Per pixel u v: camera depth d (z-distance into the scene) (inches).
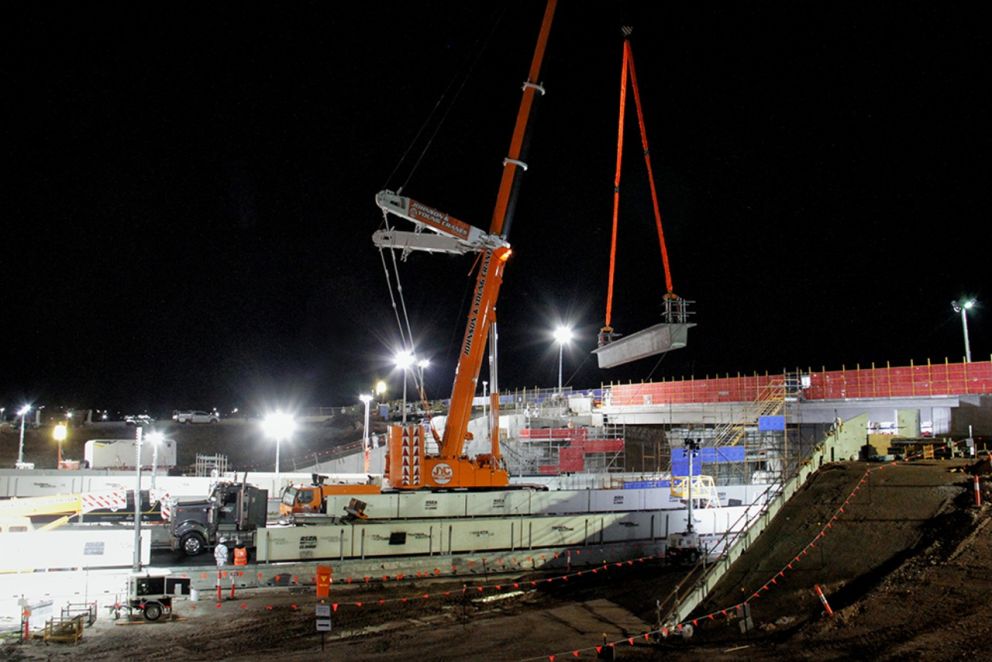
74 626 942.4
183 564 1256.2
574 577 1295.5
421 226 1305.4
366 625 995.9
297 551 1272.1
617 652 824.9
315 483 1601.9
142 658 853.8
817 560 986.7
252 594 1175.6
